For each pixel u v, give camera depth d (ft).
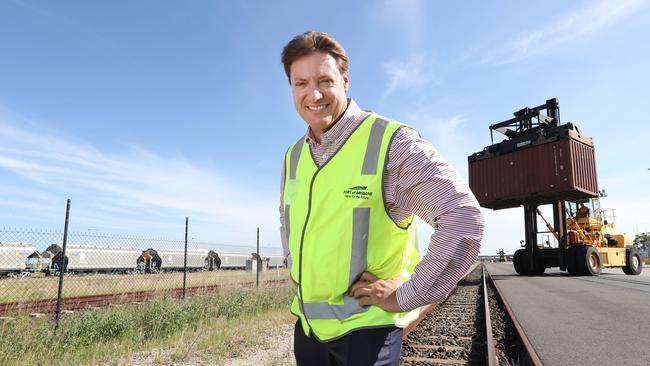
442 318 25.23
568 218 69.51
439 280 4.24
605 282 52.75
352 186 4.76
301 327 5.41
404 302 4.36
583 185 56.90
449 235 4.23
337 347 4.75
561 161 56.29
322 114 5.06
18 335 18.08
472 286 50.96
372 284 4.59
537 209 68.54
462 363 14.96
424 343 18.39
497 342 18.72
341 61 5.24
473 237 4.20
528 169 59.52
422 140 4.79
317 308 4.88
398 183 4.69
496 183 62.95
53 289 43.14
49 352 17.01
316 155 5.35
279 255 128.47
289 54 5.19
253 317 25.76
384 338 4.58
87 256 99.30
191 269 127.95
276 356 16.53
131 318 21.68
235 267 147.84
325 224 4.84
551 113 62.64
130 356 17.19
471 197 4.43
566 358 16.51
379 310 4.59
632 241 81.05
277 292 34.27
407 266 5.15
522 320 24.85
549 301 33.60
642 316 26.13
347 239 4.71
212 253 137.49
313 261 4.87
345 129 5.07
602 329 22.11
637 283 50.98
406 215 4.91
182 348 17.70
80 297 32.89
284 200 6.05
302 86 5.12
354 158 4.87
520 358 16.06
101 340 19.07
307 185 5.25
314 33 5.23
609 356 16.75
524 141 60.13
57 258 93.20
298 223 5.25
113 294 34.78
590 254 64.18
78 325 20.01
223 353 17.12
